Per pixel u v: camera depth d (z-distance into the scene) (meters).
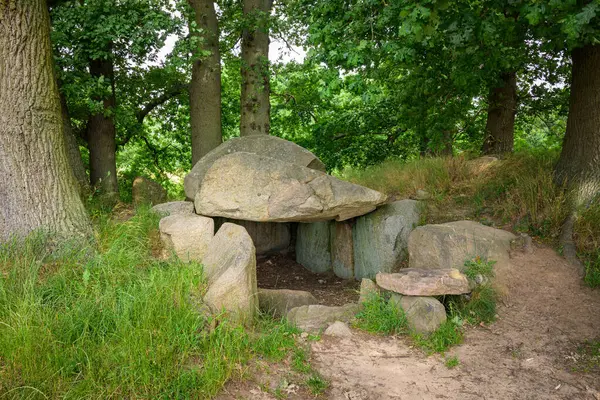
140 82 12.12
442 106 9.23
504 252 5.21
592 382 3.40
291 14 11.00
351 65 5.68
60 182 4.88
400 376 3.52
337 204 6.14
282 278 7.50
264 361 3.51
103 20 8.61
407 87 9.74
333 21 5.81
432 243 5.30
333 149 14.85
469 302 4.64
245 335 3.66
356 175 9.02
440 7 4.89
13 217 4.60
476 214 6.47
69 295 3.80
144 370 2.98
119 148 14.18
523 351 3.90
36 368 2.89
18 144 4.60
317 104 14.65
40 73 4.73
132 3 8.69
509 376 3.53
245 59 11.60
